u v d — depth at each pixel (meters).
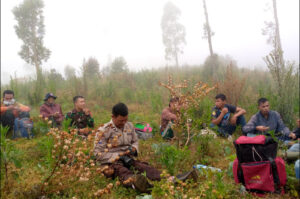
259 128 4.87
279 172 3.06
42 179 3.22
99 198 2.91
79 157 2.79
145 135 5.29
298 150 3.83
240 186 3.18
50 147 3.41
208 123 4.48
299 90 6.71
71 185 3.10
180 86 4.20
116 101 9.42
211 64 14.51
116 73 13.53
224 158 4.28
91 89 10.06
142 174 3.21
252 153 3.14
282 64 6.14
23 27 16.53
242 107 7.08
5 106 5.98
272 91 6.96
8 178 3.42
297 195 2.97
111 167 3.33
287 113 5.95
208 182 2.80
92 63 11.27
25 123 5.46
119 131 3.60
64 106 8.30
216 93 7.20
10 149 3.29
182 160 3.86
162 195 2.89
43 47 16.88
